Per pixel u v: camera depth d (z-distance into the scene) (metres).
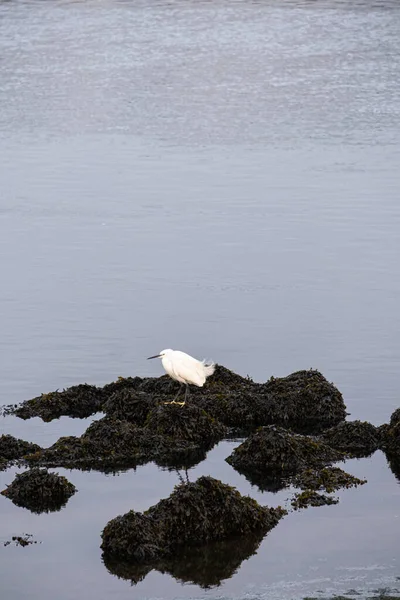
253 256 48.72
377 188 61.38
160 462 27.38
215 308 41.91
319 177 64.19
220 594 20.88
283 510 24.48
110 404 30.06
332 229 53.03
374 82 94.00
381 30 115.19
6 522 23.95
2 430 29.59
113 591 21.05
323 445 27.91
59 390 33.44
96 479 26.34
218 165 67.38
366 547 22.86
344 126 79.12
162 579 21.53
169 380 31.42
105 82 94.06
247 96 89.12
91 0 130.12
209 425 28.88
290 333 39.06
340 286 44.56
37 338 38.38
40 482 25.23
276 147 72.62
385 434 28.80
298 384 31.48
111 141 74.50
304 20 120.31
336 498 25.30
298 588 21.06
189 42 110.56
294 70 98.81
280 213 56.03
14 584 21.33
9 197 59.69
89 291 44.03
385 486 26.05
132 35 113.38
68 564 22.11
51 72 97.88
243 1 131.12
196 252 49.41
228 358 36.66
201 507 23.20
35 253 49.53
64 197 59.75
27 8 125.38
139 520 22.73
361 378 34.34
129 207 57.59
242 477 26.55
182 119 81.38
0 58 103.19
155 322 40.28
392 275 46.00
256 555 22.45
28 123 80.00
